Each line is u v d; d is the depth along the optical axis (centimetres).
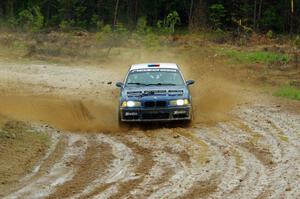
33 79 4881
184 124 2822
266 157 2164
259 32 10494
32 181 1938
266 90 4138
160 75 2989
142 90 2820
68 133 2719
